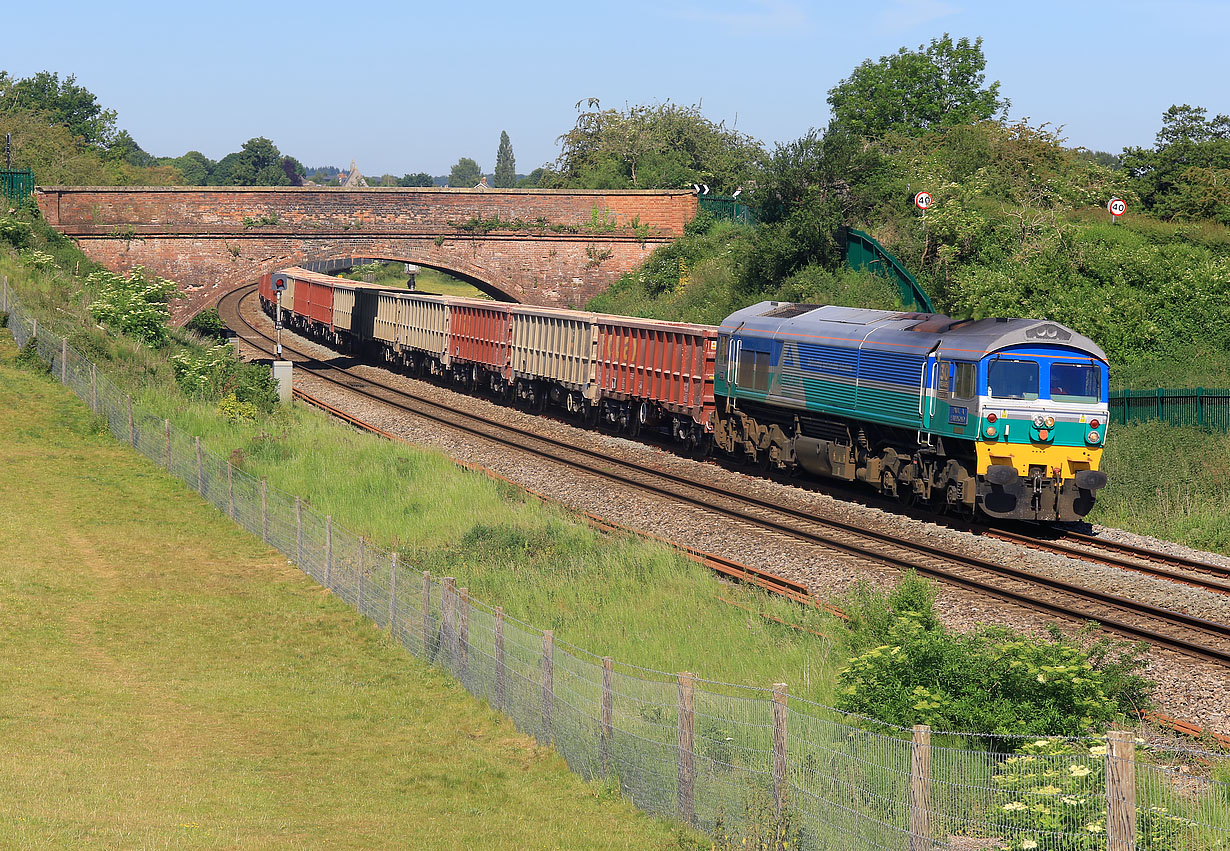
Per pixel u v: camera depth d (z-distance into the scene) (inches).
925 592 1013.8
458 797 763.4
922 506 1672.0
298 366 3676.2
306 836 663.1
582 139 5876.0
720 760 694.5
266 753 853.2
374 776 807.7
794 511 1584.6
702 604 1154.0
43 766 768.9
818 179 3314.5
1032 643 811.4
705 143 5610.2
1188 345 2479.1
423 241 3622.0
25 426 2043.6
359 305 3927.2
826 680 879.1
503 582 1277.1
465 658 1030.4
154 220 3366.1
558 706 856.9
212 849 617.6
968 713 703.7
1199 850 537.3
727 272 3499.0
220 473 1733.5
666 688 828.0
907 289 2908.5
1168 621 1088.8
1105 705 730.8
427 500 1670.8
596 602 1201.4
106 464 1909.4
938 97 4997.5
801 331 1859.0
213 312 4089.6
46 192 3284.9
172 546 1526.8
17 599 1256.8
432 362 3319.4
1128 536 1507.1
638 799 745.0
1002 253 2854.3
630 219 3836.1
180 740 870.4
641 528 1533.0
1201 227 3171.8
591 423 2549.2
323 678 1055.0
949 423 1539.1
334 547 1364.4
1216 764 725.3
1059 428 1498.5
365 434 2182.6
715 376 2074.3
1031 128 3836.1
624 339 2365.9
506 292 3740.2
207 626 1211.2
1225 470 1710.1
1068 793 553.0
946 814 577.0
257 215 3442.4
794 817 607.2
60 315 2642.7
